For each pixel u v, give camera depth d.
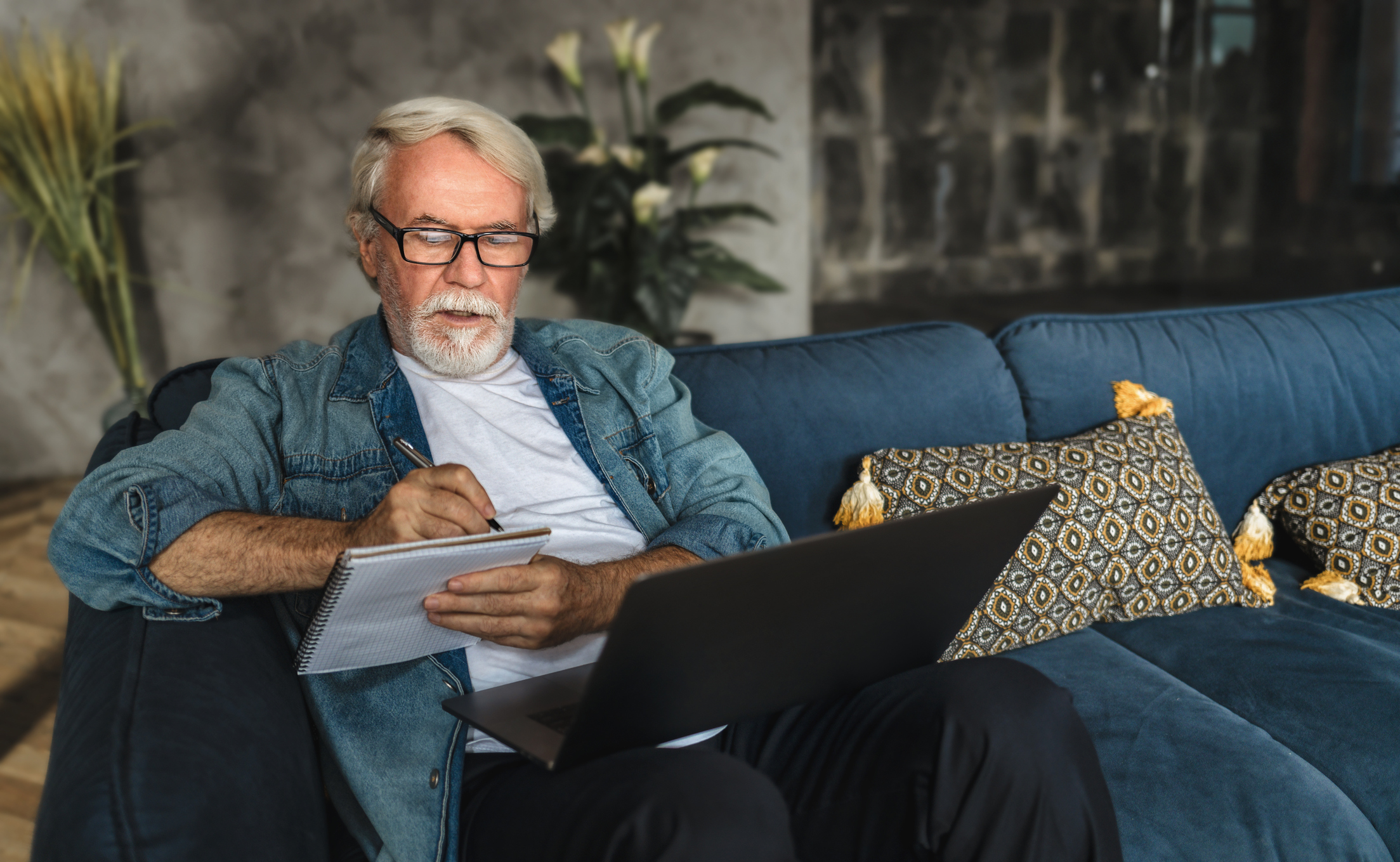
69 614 1.03
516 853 0.90
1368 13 4.10
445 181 1.13
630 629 0.75
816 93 6.08
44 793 0.76
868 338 1.59
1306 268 4.49
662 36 3.82
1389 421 1.77
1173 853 1.04
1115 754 1.14
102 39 3.43
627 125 3.68
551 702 0.97
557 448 1.23
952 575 0.95
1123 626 1.45
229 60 3.55
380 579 0.80
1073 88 6.31
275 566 0.92
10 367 3.57
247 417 1.08
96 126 3.24
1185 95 5.58
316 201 3.71
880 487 1.41
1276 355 1.72
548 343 1.30
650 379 1.29
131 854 0.71
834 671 0.97
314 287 3.77
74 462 3.69
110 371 3.65
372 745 0.99
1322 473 1.61
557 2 3.73
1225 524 1.69
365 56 3.64
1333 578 1.55
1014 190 6.47
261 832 0.80
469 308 1.15
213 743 0.81
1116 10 6.13
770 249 4.06
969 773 0.90
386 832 0.96
